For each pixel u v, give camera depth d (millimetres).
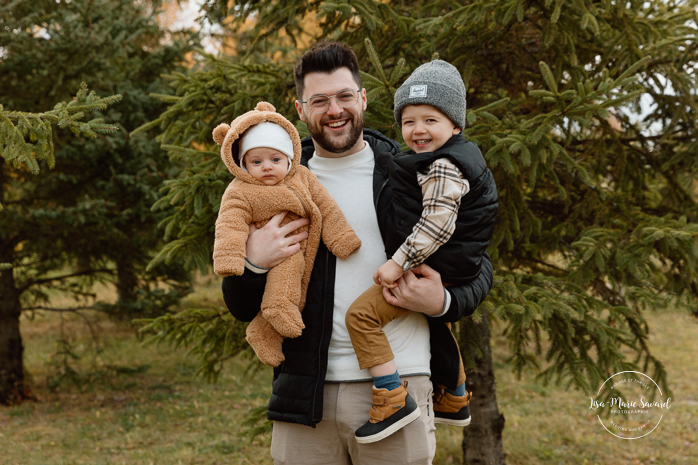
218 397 8203
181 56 8453
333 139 1929
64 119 2486
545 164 3160
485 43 3768
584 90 2783
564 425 6789
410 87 1816
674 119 3834
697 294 3705
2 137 2512
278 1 3951
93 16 7266
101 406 7859
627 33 3566
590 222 4094
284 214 1837
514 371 4336
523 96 3990
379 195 1886
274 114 1831
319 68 1881
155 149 7914
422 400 1842
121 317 8312
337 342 1845
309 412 1795
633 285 3797
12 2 6809
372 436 1711
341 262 1872
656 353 10039
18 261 8250
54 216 7008
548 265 4449
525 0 3207
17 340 8164
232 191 1829
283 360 1885
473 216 1735
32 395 8203
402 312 1803
